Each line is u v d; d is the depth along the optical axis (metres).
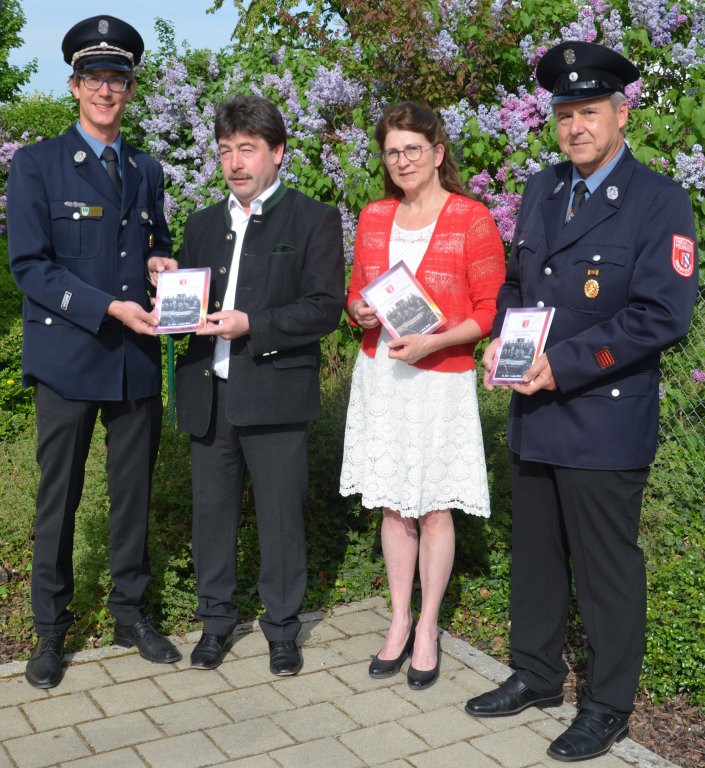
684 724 3.31
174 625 4.02
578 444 2.98
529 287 3.10
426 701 3.41
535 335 2.96
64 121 12.52
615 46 6.37
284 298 3.48
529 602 3.30
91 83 3.30
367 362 3.58
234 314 3.35
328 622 4.11
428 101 6.78
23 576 4.43
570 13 6.81
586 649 3.84
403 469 3.46
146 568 3.77
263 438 3.55
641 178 2.94
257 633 3.96
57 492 3.48
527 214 3.23
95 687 3.49
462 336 3.36
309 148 7.08
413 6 6.62
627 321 2.84
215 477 3.64
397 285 3.32
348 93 6.91
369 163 6.52
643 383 2.97
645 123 5.93
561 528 3.25
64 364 3.36
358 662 3.72
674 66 6.33
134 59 3.39
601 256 2.91
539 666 3.31
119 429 3.57
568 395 3.00
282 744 3.12
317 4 8.80
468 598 4.24
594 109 2.89
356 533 4.63
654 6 6.12
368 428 3.54
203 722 3.25
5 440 6.14
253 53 8.33
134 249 3.48
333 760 3.02
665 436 5.54
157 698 3.42
